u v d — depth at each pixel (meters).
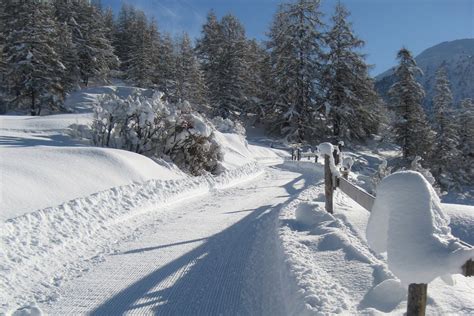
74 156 10.91
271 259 5.75
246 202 11.03
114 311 4.33
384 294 3.77
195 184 12.85
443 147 47.69
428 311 3.32
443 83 49.59
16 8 51.94
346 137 51.41
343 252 5.10
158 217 8.93
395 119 44.66
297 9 51.91
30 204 7.45
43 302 4.54
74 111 51.06
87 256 6.17
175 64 65.69
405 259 2.65
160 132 15.35
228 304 4.52
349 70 51.50
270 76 55.47
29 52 45.41
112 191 9.36
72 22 66.19
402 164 42.34
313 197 9.65
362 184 11.77
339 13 52.34
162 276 5.34
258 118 58.06
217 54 63.78
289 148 47.56
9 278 5.01
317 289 4.04
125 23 92.06
